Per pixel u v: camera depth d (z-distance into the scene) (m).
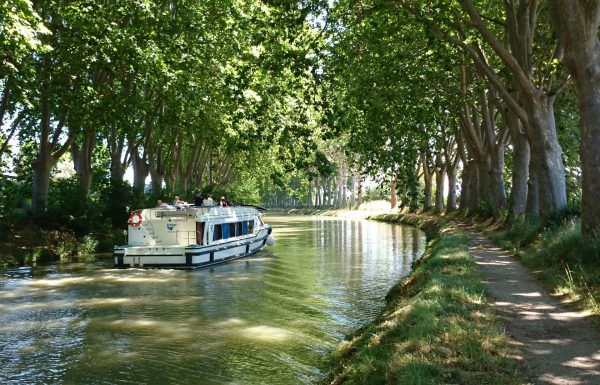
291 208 135.50
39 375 9.65
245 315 14.20
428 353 6.93
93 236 29.44
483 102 32.88
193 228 25.36
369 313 14.31
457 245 20.05
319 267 23.86
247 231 30.81
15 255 24.25
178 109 28.62
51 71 23.58
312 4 17.75
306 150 19.75
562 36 13.68
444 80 28.00
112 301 16.25
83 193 30.53
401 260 26.03
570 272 11.89
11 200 31.92
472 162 42.19
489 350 7.02
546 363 6.54
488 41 18.25
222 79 25.81
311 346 11.21
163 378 9.40
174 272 22.56
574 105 32.84
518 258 16.98
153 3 24.09
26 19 18.23
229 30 25.06
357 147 29.66
